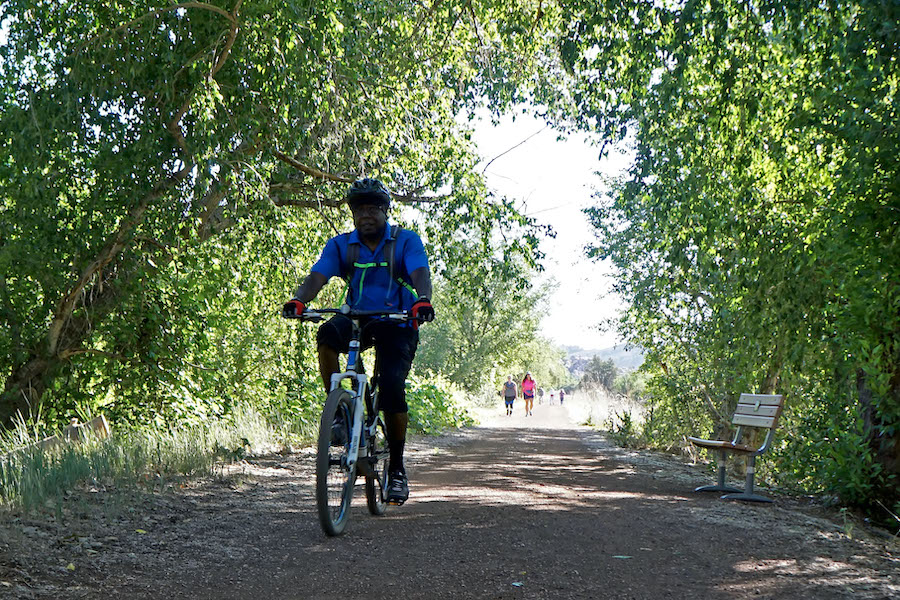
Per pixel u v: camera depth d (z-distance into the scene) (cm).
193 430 960
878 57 630
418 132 1174
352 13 952
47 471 572
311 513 553
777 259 805
